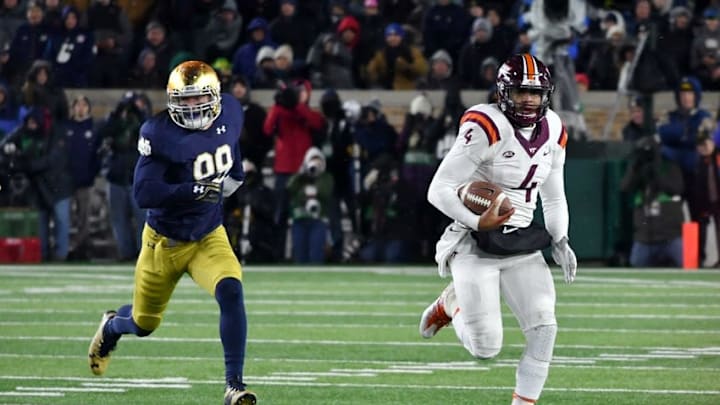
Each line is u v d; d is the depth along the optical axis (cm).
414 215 6284
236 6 7219
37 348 3634
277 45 6938
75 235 6612
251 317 4353
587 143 6141
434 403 2756
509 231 2444
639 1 6662
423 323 2759
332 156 6266
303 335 3909
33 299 4912
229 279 2555
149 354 3519
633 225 6109
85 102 6512
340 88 6800
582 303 4753
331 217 6353
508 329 4069
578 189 6081
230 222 6162
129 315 2808
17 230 6519
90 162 6519
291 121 6175
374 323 4197
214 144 2603
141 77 6962
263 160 6244
